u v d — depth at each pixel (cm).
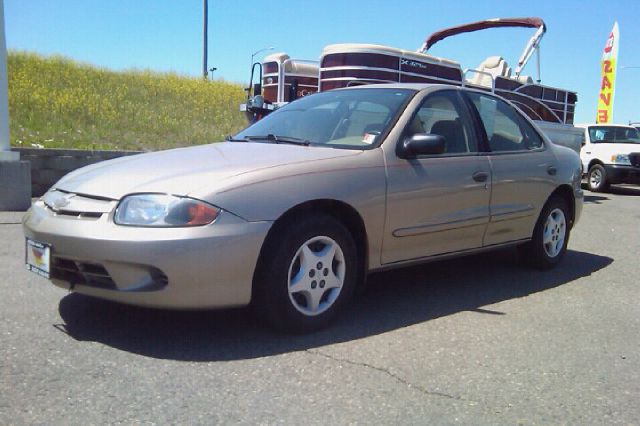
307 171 372
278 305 360
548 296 491
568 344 383
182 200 331
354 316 421
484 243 494
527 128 556
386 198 405
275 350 351
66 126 1360
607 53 2298
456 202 454
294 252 361
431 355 355
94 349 342
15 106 1400
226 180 345
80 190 360
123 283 330
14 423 260
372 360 343
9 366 315
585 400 306
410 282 520
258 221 344
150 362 328
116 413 272
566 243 597
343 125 450
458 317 428
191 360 332
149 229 325
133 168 373
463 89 505
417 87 478
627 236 809
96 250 329
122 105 1662
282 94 1016
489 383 321
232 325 387
